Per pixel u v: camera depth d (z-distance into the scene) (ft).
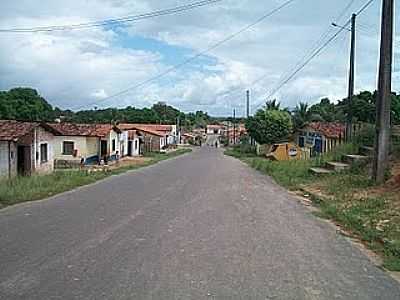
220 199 48.49
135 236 29.43
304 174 74.08
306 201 48.52
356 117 127.65
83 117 282.56
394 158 60.75
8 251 25.34
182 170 98.78
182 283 19.98
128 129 191.11
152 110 362.94
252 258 24.45
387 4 50.80
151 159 162.71
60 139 140.15
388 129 51.78
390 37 50.93
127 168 106.52
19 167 87.20
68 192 55.93
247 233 30.94
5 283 19.72
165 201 46.75
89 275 20.98
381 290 19.99
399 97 126.62
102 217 36.78
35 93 184.55
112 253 25.03
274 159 140.87
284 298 18.45
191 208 41.86
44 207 42.73
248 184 65.67
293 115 195.11
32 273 21.21
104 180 74.33
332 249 27.37
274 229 32.65
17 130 82.12
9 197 47.60
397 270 23.32
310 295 18.94
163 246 26.73
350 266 23.77
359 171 64.64
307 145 157.28
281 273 21.94
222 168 105.50
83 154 139.74
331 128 137.39
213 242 27.96
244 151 221.25
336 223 36.06
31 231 30.94
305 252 26.30
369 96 130.11
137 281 20.16
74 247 26.35
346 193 49.67
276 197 51.19
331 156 81.46
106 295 18.33
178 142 342.85
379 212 38.11
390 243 27.73
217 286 19.69
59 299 17.84
